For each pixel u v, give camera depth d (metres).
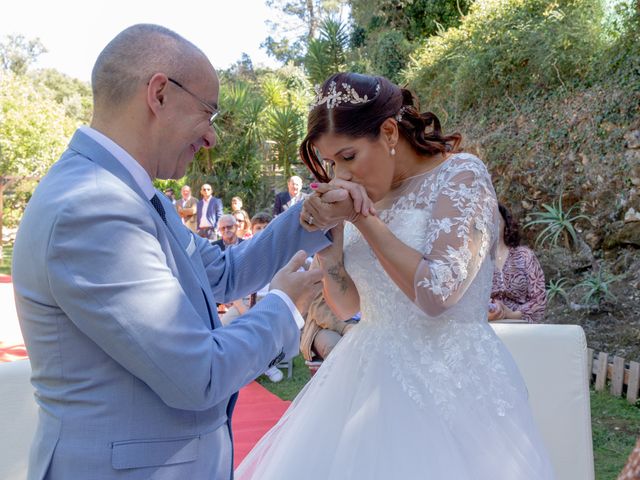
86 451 1.31
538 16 8.33
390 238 1.73
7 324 8.00
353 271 1.99
